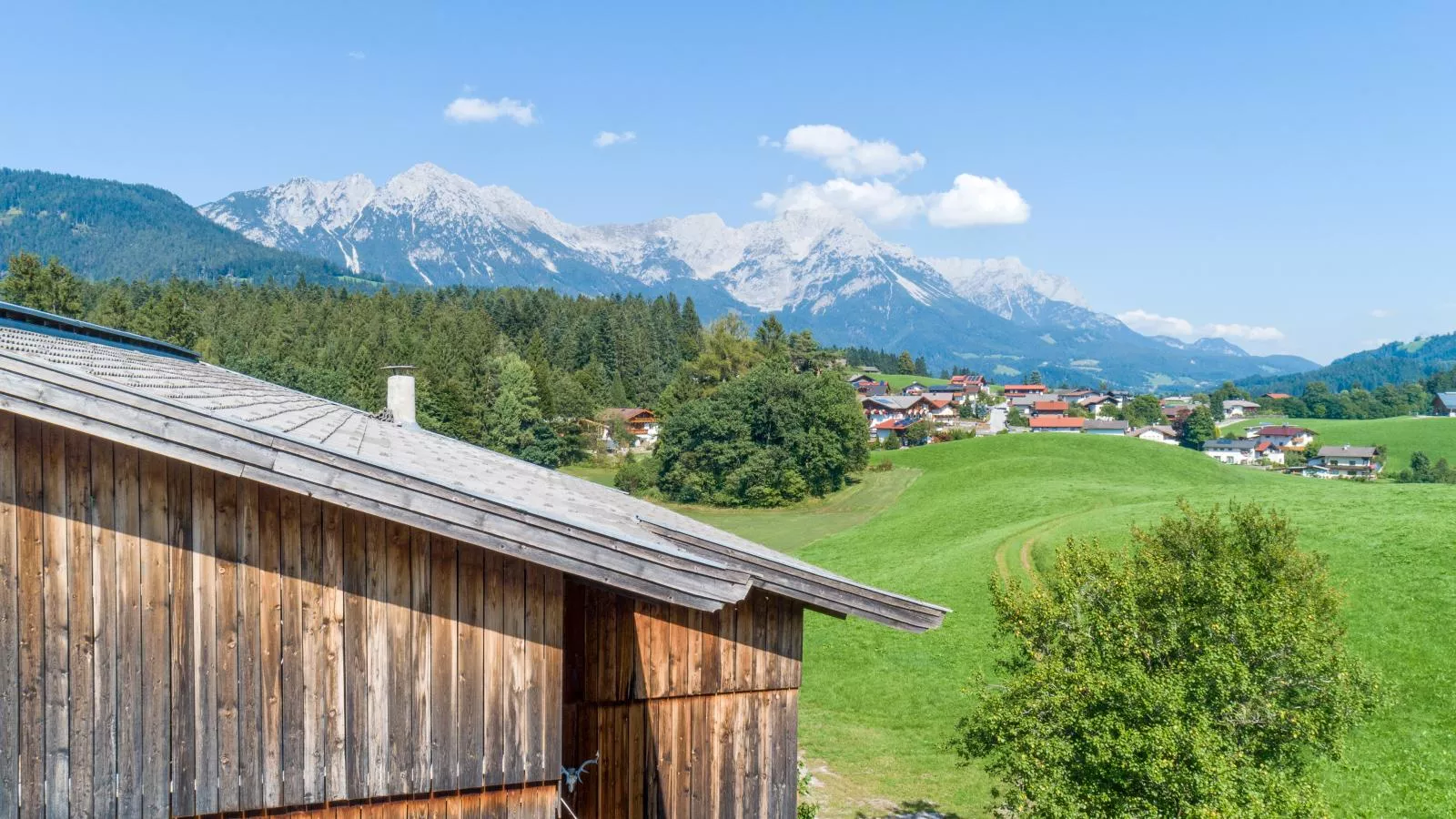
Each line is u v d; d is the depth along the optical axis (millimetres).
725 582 7715
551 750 8250
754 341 154625
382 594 7867
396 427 19016
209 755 7562
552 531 7375
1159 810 15648
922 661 37344
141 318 111938
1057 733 17344
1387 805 22812
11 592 7289
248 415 8977
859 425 97500
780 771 11438
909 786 27391
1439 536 38031
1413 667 29359
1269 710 16797
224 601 7602
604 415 138000
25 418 7355
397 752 7883
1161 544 25266
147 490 7496
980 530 61000
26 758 7293
